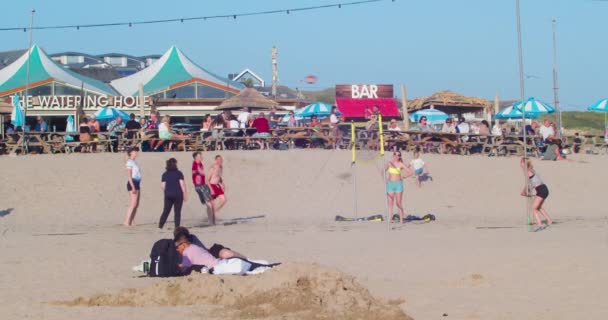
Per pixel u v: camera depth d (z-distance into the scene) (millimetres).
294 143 28328
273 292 9227
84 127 27469
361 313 8578
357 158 21938
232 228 18031
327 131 28250
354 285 9398
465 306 9141
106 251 13906
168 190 17797
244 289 9578
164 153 26188
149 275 11281
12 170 23719
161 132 27203
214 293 9477
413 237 15844
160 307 9188
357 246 14500
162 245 11305
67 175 23594
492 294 9797
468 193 23719
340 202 22578
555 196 23922
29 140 27641
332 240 15461
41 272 11688
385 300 9453
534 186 17641
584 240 14852
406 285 10484
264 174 24562
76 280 11023
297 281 9398
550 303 9219
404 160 26016
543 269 11344
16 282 10859
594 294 9633
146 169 24344
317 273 9469
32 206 21312
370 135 27156
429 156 27141
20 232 17297
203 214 21078
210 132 27891
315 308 8773
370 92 28422
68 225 18797
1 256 13227
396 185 18844
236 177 24281
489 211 21578
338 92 28406
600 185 25062
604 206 22719
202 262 11078
